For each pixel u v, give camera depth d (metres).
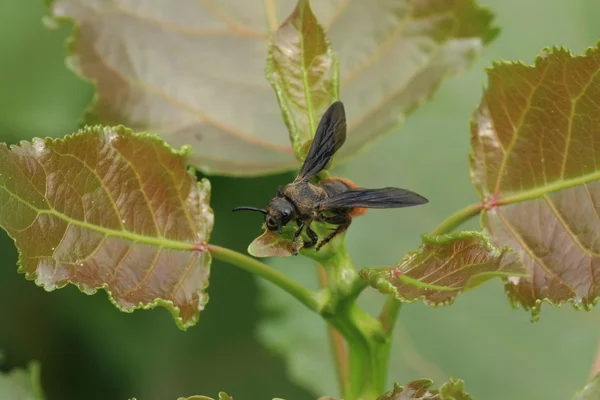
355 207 0.37
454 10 0.38
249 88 0.39
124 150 0.35
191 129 0.39
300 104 0.36
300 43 0.36
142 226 0.35
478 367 0.42
